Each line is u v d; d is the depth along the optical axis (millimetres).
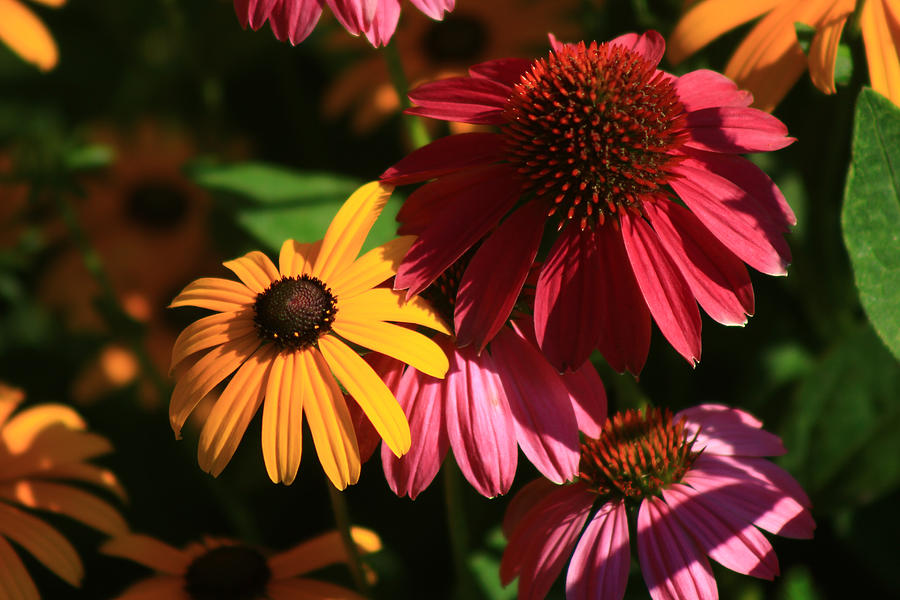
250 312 702
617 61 710
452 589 800
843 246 818
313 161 887
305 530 828
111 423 871
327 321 694
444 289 713
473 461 689
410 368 701
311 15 719
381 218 801
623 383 745
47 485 760
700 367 820
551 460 691
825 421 780
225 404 691
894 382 776
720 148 703
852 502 773
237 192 810
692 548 697
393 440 683
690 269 693
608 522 705
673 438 716
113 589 825
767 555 696
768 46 739
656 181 702
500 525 782
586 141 701
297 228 803
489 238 702
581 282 697
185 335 704
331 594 736
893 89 722
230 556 740
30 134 846
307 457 830
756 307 821
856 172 698
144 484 851
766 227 693
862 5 727
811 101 812
